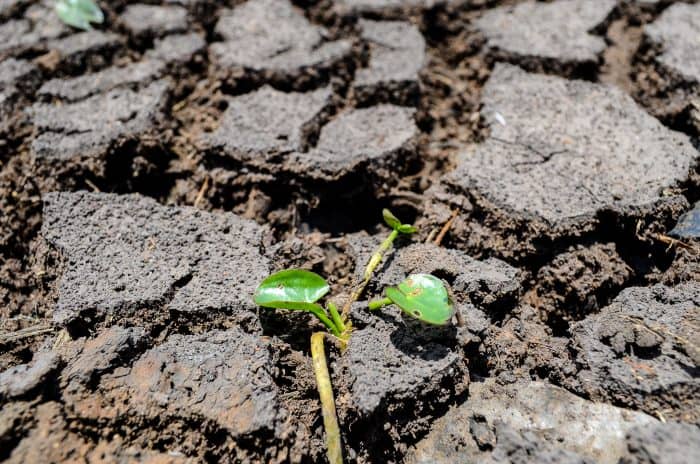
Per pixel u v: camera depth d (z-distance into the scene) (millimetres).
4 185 515
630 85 566
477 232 478
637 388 407
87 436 395
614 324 427
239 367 414
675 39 567
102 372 409
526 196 478
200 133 544
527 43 582
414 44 591
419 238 479
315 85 565
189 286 448
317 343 424
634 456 386
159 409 400
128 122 532
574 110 534
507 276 453
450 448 409
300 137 519
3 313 473
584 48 574
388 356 419
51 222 475
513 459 394
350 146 516
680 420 400
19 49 593
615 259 462
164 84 560
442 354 419
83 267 454
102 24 619
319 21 623
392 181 512
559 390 421
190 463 393
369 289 456
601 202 473
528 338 442
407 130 527
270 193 509
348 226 505
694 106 521
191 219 480
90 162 514
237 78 566
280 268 469
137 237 469
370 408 404
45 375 400
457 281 450
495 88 553
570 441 403
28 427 391
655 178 485
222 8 629
